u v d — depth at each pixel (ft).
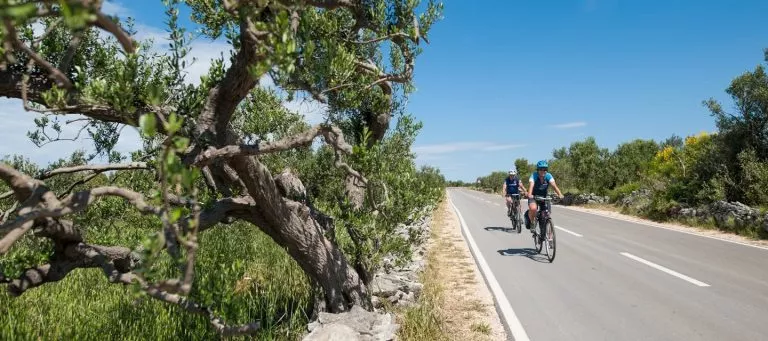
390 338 14.39
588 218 63.05
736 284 23.89
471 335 17.22
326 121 16.03
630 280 25.30
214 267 19.03
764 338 16.29
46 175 11.62
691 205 55.62
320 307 16.53
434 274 27.04
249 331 8.77
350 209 16.65
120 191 7.68
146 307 17.12
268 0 8.29
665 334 16.89
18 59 10.82
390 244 17.25
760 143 51.37
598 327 17.83
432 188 18.60
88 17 3.67
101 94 9.29
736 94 52.31
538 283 25.07
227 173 13.57
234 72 11.06
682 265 29.14
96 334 15.30
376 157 14.16
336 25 13.60
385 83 17.49
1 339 13.88
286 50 7.43
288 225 14.38
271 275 22.86
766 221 40.09
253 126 19.84
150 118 4.43
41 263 9.78
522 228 51.80
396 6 13.80
